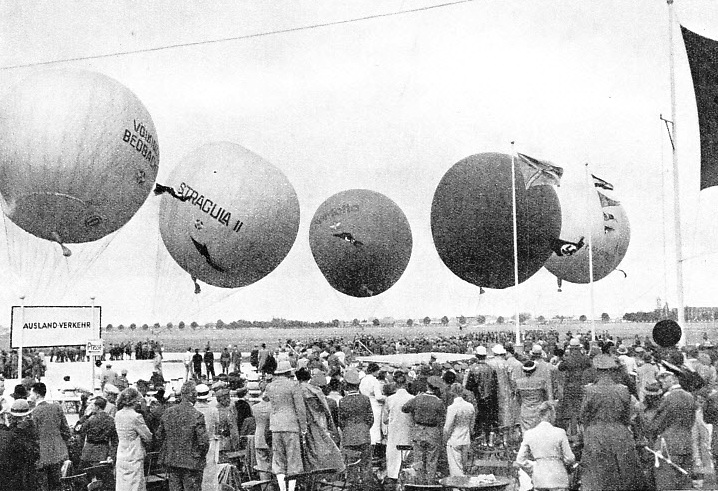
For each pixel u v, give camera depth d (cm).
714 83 2250
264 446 1245
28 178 1720
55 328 2491
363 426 1271
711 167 2319
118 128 1750
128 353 5222
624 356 1791
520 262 2589
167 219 2016
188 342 9838
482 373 1669
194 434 1052
